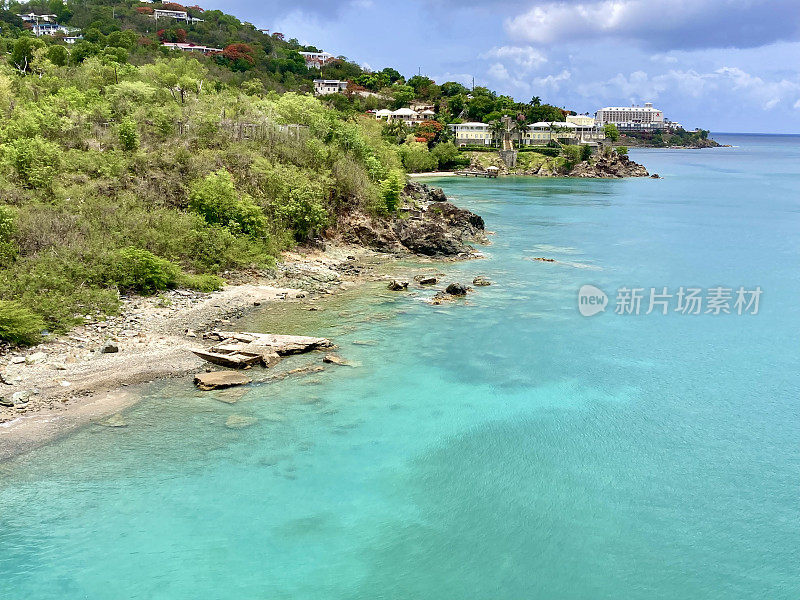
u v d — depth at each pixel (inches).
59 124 2247.8
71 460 943.7
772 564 803.4
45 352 1245.7
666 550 823.1
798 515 896.9
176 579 743.7
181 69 4047.7
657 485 957.8
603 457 1023.6
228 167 2294.5
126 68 3479.3
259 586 739.4
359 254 2316.7
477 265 2235.5
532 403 1186.0
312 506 878.4
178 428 1040.8
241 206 2069.4
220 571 759.1
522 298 1818.4
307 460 978.1
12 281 1435.8
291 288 1817.2
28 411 1046.4
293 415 1101.1
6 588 719.1
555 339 1499.8
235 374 1220.5
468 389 1227.9
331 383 1224.8
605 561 801.6
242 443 1011.3
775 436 1103.6
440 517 870.4
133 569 755.4
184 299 1625.2
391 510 879.7
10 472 908.0
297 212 2215.8
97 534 807.7
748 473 995.3
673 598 741.3
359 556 795.4
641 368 1359.5
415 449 1019.9
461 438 1058.1
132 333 1379.2
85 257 1625.2
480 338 1487.5
